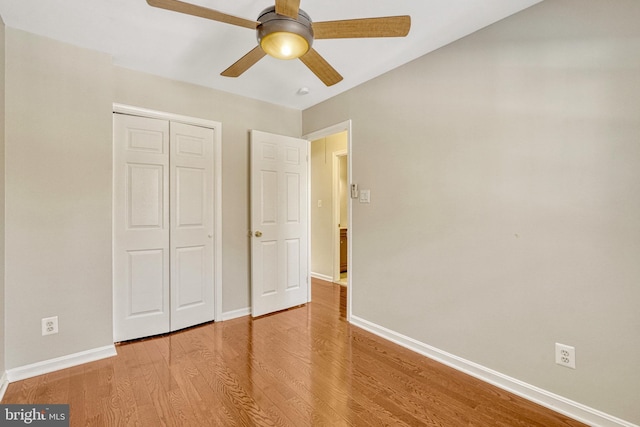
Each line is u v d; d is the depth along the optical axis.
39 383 1.92
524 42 1.81
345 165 5.16
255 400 1.77
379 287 2.72
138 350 2.39
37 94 2.03
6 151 1.93
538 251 1.77
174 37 2.10
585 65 1.60
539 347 1.77
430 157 2.31
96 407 1.70
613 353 1.53
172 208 2.75
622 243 1.50
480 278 2.03
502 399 1.80
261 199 3.21
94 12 1.82
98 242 2.25
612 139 1.52
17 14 1.83
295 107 3.59
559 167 1.69
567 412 1.66
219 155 3.01
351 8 1.81
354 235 2.97
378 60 2.44
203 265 2.95
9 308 1.93
